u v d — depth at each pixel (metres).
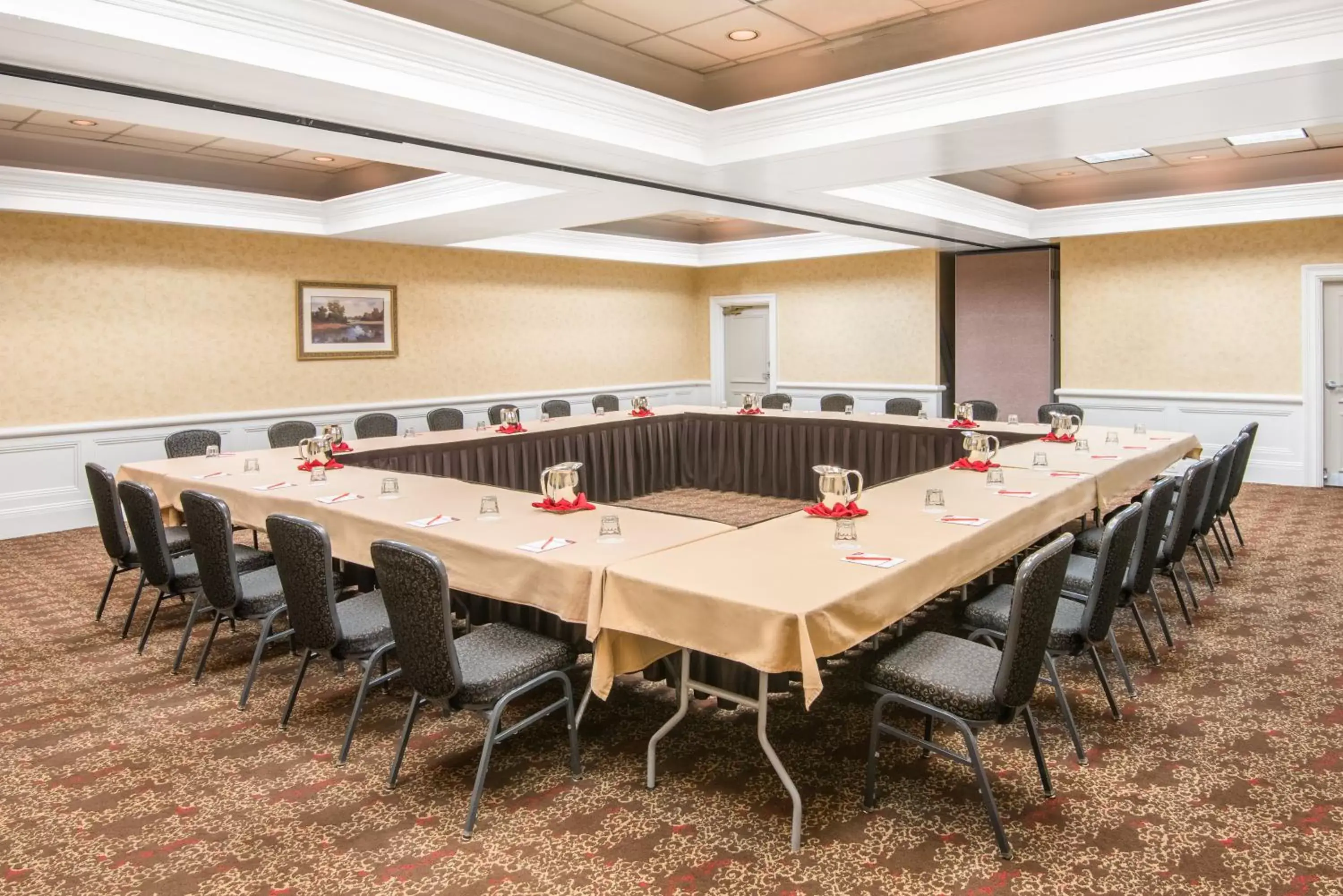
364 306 9.05
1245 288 8.72
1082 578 3.62
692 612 2.61
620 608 2.80
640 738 3.27
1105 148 5.40
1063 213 9.31
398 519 3.74
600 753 3.16
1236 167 8.23
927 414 10.73
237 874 2.47
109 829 2.71
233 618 3.68
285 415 8.48
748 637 2.48
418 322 9.55
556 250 10.41
